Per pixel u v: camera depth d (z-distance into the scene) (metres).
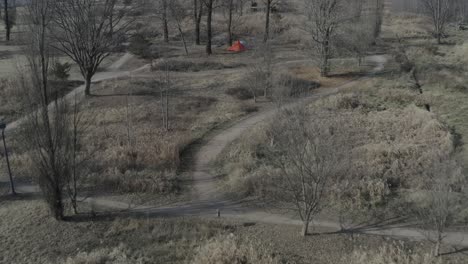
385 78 43.44
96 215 20.48
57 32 38.50
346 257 16.98
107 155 26.14
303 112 21.31
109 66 50.09
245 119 34.25
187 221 20.09
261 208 21.27
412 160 25.23
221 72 47.69
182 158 27.47
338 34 48.69
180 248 18.08
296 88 35.53
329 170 17.84
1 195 22.44
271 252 17.47
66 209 20.94
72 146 20.33
